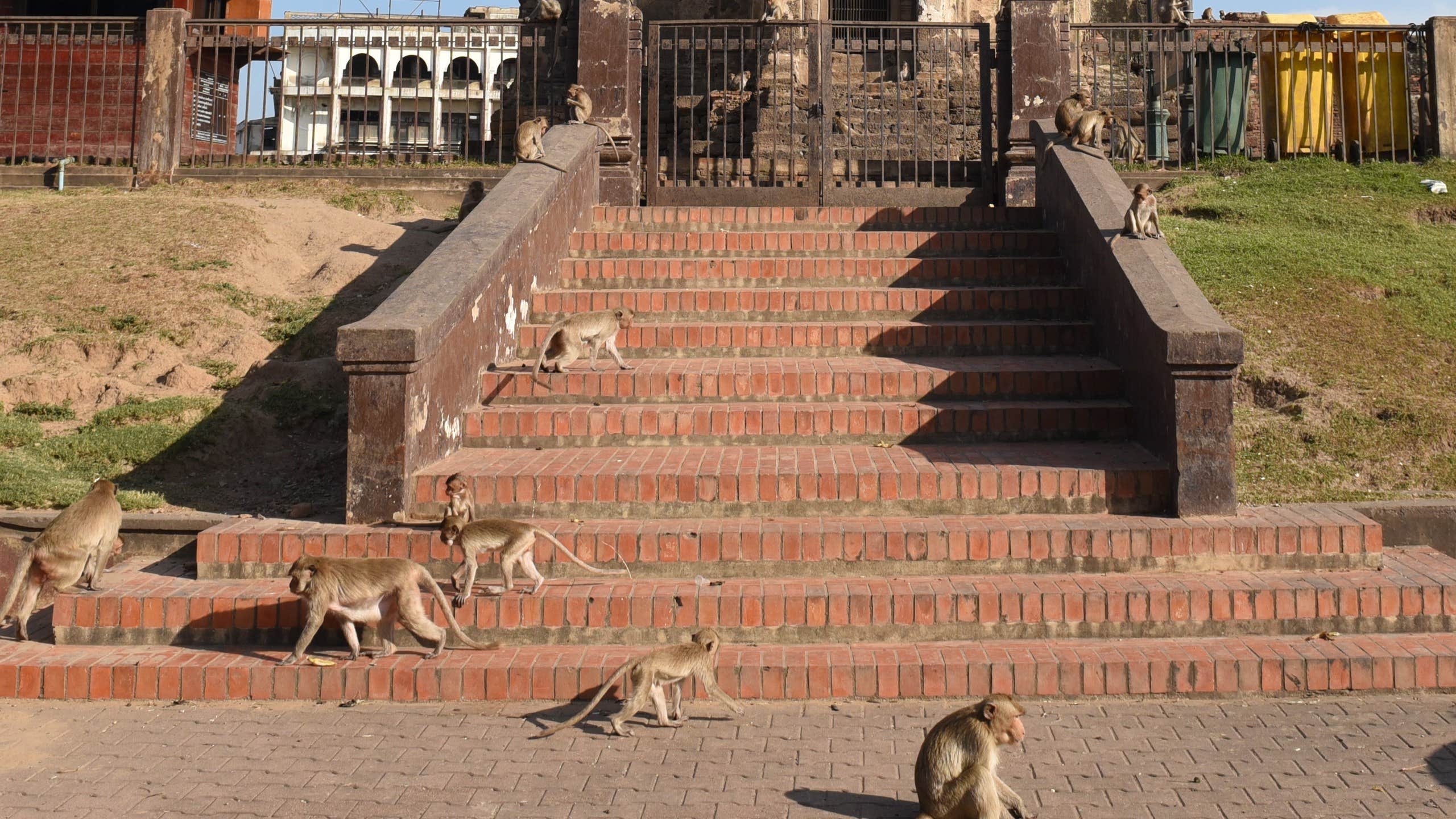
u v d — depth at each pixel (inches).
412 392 240.2
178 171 518.0
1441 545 249.6
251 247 421.4
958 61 617.6
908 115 542.3
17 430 303.7
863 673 197.2
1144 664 195.9
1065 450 266.1
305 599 209.0
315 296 396.2
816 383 295.4
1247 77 520.7
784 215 391.9
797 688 197.3
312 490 291.1
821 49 434.6
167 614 215.2
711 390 295.1
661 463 255.4
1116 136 538.9
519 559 213.6
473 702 198.4
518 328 322.3
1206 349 233.3
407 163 539.2
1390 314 337.7
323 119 1441.9
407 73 1461.6
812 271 357.1
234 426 315.0
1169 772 166.4
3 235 428.5
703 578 224.1
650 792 162.1
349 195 501.0
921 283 356.2
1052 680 195.9
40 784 165.3
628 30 429.4
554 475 242.1
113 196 485.4
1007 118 435.8
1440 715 187.0
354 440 237.5
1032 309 336.8
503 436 277.0
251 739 182.2
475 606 212.1
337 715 192.9
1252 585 214.2
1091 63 636.1
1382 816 151.5
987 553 226.5
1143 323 263.7
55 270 396.8
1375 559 226.8
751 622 211.3
